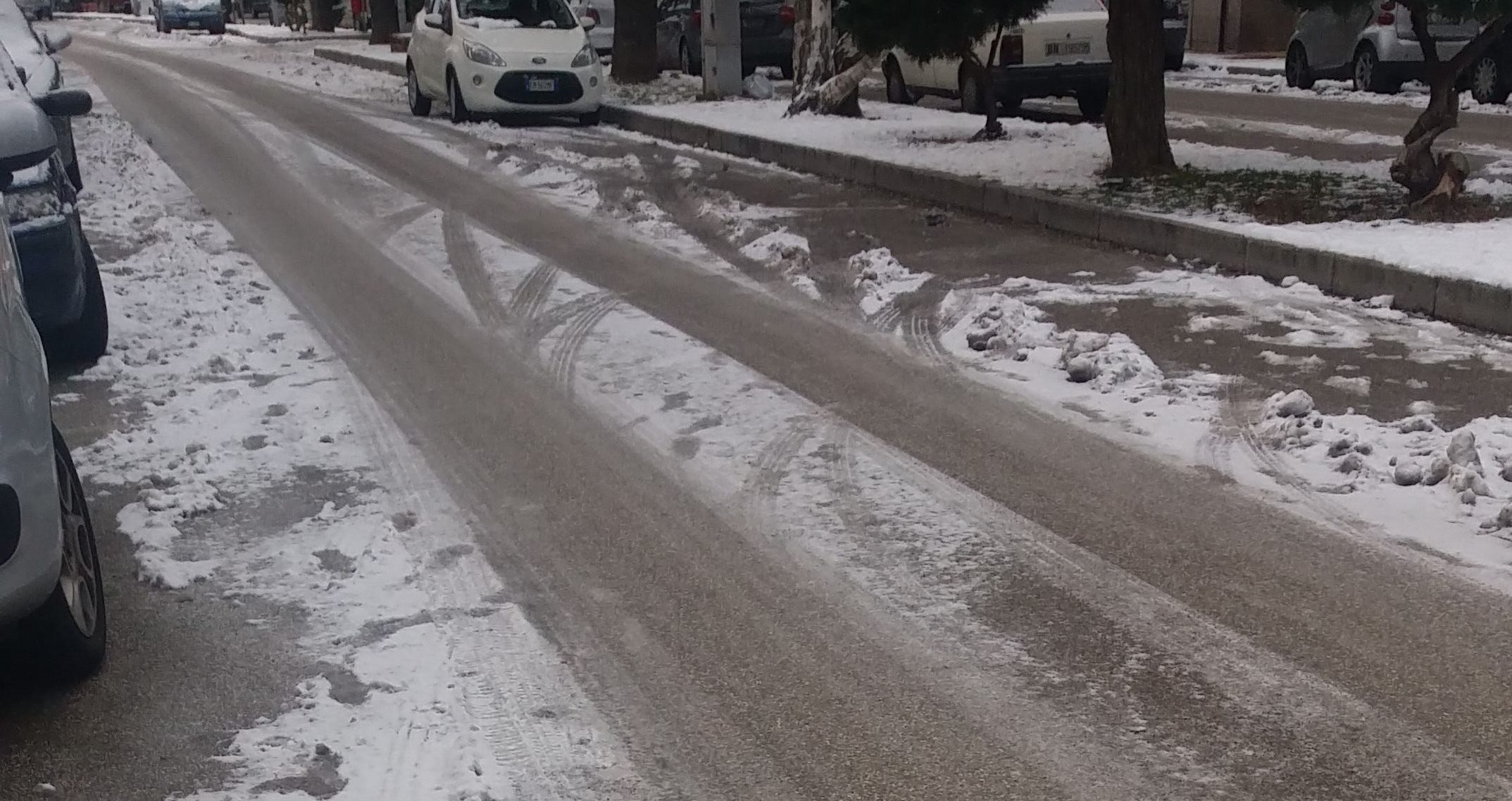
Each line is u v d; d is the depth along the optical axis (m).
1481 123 18.41
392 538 5.87
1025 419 7.25
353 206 14.09
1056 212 12.32
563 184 15.44
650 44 25.98
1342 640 4.84
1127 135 13.66
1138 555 5.57
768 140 17.23
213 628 5.10
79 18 79.06
